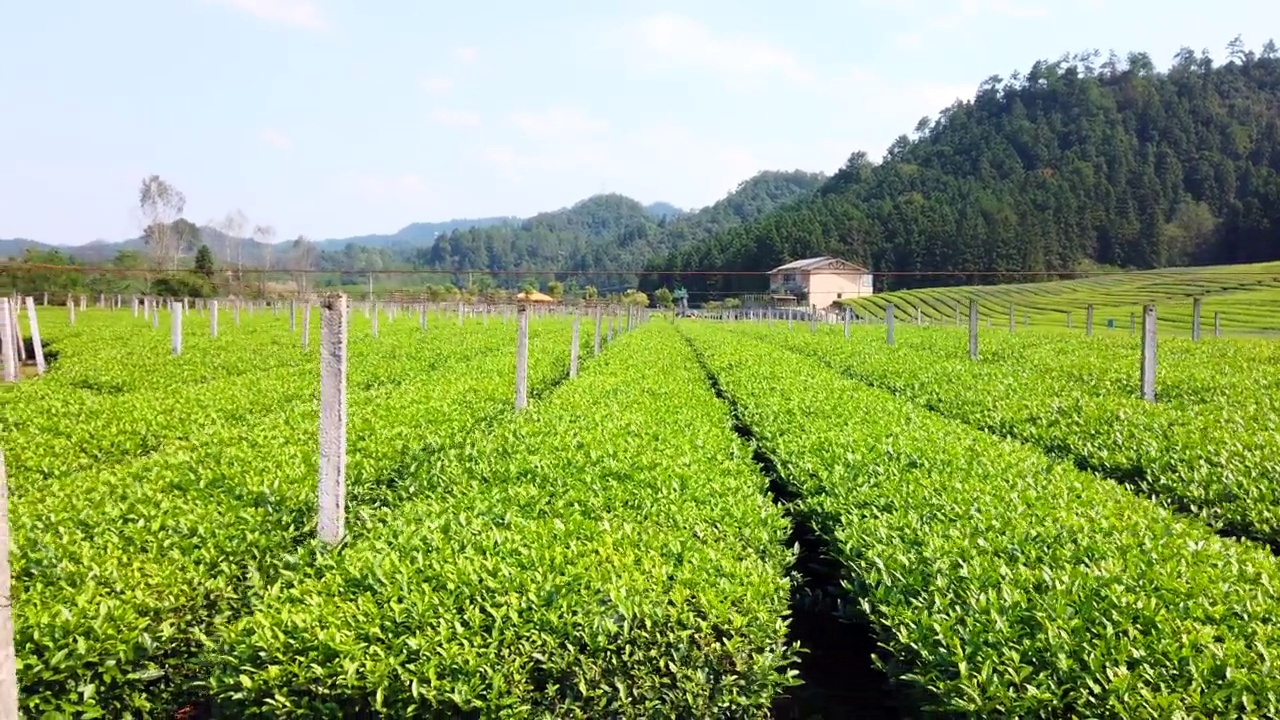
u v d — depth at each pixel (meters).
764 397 15.59
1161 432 11.19
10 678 3.86
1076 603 5.43
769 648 5.75
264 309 61.59
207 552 6.38
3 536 3.85
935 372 20.58
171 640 5.46
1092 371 20.78
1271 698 4.38
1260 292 64.06
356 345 28.11
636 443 10.38
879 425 12.08
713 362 24.59
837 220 118.06
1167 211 125.12
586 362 24.34
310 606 5.52
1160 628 5.07
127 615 5.26
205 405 13.70
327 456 6.98
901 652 5.58
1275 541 7.68
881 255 113.56
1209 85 161.25
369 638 5.21
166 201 85.31
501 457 9.71
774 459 10.70
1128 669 4.76
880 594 6.08
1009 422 13.16
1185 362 22.17
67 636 5.01
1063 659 4.78
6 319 21.44
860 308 86.44
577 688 5.17
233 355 24.02
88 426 11.29
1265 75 173.62
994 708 4.67
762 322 68.44
